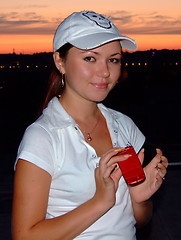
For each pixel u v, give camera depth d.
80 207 1.30
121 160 1.27
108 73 1.38
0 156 6.27
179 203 4.27
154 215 4.02
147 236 3.62
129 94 16.88
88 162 1.39
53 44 1.50
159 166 1.48
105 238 1.41
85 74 1.38
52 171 1.35
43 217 1.31
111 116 1.59
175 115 10.72
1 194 4.52
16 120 11.08
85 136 1.52
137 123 9.87
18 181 1.31
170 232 3.68
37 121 1.40
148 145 1.58
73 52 1.39
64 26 1.42
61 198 1.38
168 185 4.74
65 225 1.27
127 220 1.48
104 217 1.42
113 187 1.27
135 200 1.52
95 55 1.37
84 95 1.42
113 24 1.46
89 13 1.45
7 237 3.58
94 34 1.38
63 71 1.49
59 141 1.38
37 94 21.28
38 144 1.33
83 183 1.38
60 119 1.41
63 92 1.55
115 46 1.38
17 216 1.29
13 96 21.05
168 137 8.02
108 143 1.56
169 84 24.12
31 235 1.27
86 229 1.40
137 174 1.37
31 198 1.29
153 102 12.78
